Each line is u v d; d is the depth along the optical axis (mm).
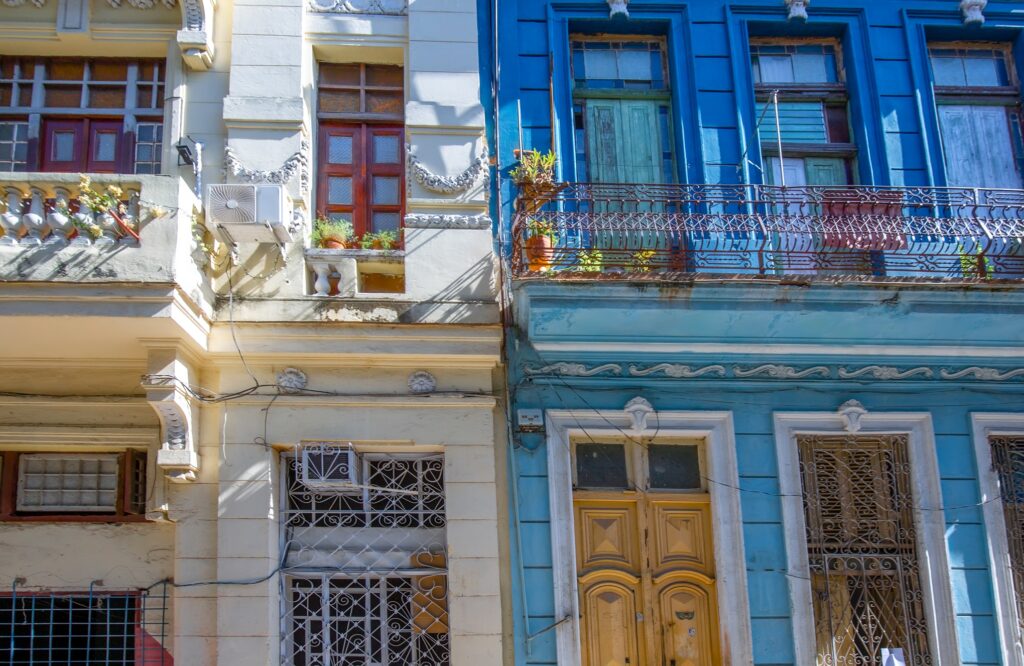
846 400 7727
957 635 7289
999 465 7801
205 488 7121
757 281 6906
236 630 6801
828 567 7496
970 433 7777
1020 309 7164
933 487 7609
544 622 7102
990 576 7457
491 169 8125
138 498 7410
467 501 7195
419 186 7824
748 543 7379
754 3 8758
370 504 7371
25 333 6633
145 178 6523
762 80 8859
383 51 8344
